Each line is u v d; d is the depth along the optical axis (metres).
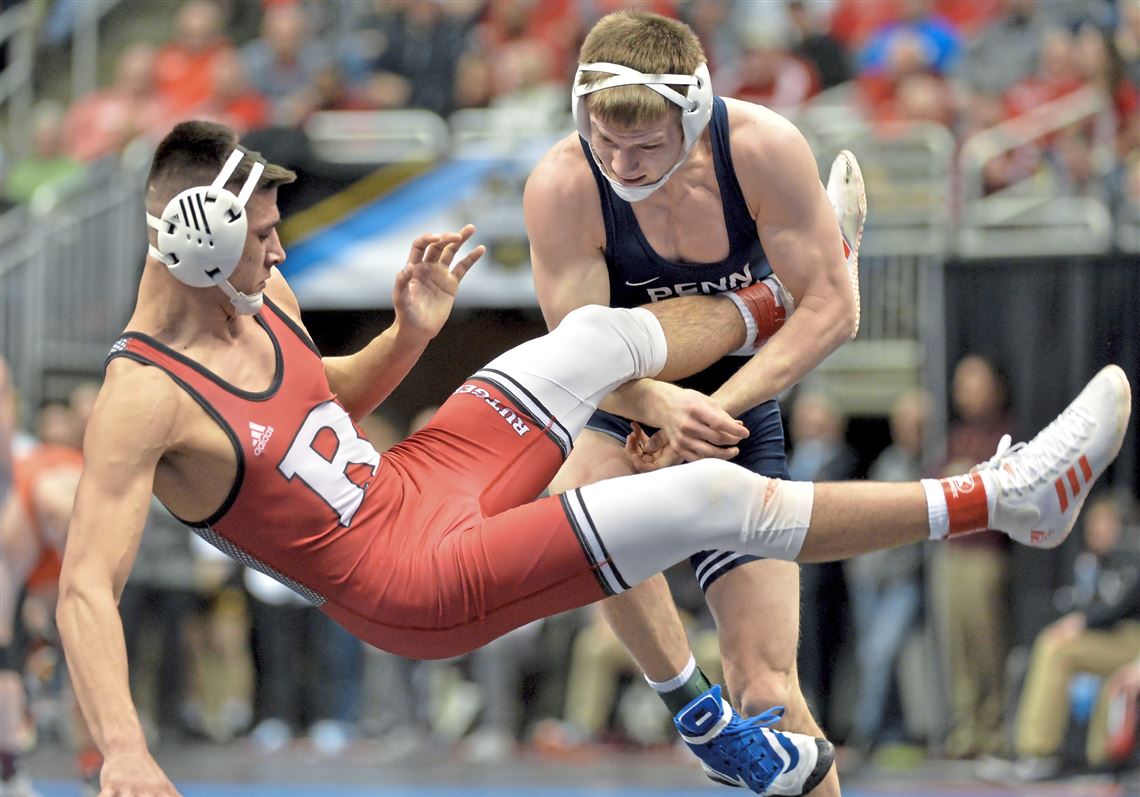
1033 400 13.19
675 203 5.75
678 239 5.84
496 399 5.53
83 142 18.50
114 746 4.68
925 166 14.94
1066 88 15.49
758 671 6.06
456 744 14.19
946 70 16.77
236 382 5.23
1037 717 12.17
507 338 18.48
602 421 6.25
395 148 15.95
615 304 6.07
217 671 14.39
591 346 5.58
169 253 5.11
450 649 5.32
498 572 5.16
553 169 5.88
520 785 12.47
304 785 12.45
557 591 5.20
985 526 5.29
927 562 13.12
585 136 5.56
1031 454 5.34
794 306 6.07
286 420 5.28
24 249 15.75
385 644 5.36
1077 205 14.44
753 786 6.02
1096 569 12.29
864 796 11.79
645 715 13.92
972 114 15.65
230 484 5.19
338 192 15.38
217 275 5.12
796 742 5.98
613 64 5.37
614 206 5.81
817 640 13.30
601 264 5.95
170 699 14.14
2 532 10.03
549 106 16.72
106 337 15.48
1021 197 14.69
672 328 5.82
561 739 13.80
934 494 5.23
